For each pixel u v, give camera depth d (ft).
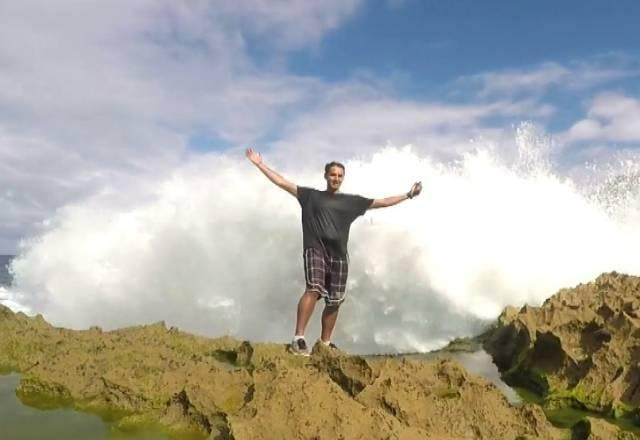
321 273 19.99
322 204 20.13
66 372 16.06
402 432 12.04
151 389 14.85
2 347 19.24
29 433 12.96
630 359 18.81
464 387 15.16
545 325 22.61
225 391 14.46
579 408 18.88
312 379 13.02
